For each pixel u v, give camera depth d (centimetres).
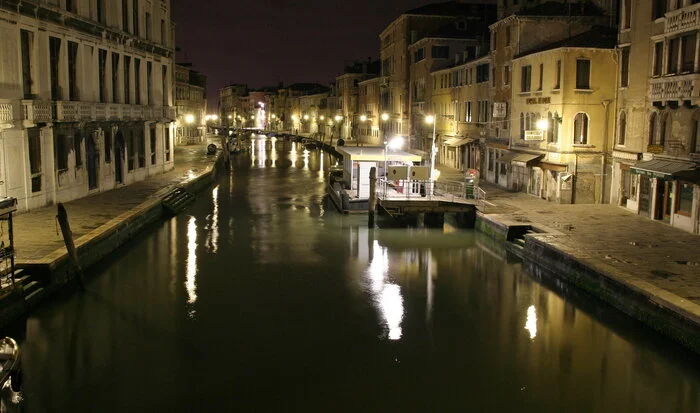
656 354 1450
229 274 2077
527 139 3014
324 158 6975
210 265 2181
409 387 1298
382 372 1366
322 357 1438
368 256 2338
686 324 1372
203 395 1255
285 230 2780
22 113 2327
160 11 4075
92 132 3011
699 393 1280
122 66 3369
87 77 2925
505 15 3834
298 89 14450
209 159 5559
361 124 8506
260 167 5838
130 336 1539
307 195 3912
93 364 1383
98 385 1291
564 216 2577
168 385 1295
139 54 3659
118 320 1639
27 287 1625
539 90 3092
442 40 5322
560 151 2895
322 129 11375
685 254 1902
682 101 2198
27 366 1370
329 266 2197
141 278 2011
